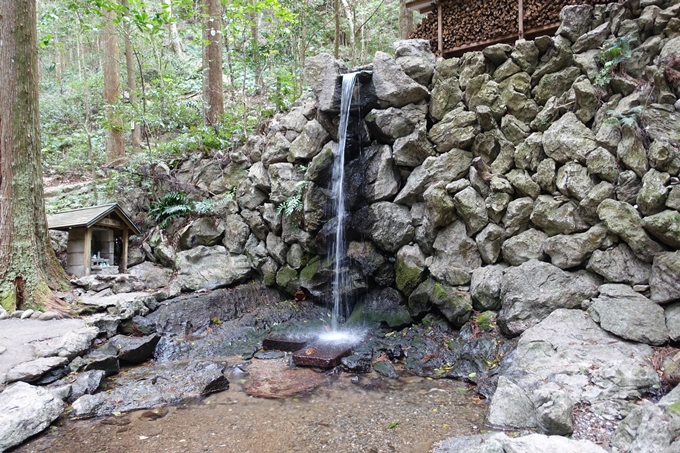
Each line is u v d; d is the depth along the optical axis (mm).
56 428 3551
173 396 4121
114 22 8453
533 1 5848
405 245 6164
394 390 4203
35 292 5836
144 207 8375
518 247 5227
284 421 3594
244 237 7543
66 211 7504
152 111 10883
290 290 6988
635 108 4520
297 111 7590
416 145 5961
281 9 8867
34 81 6195
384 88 6160
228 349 5523
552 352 4086
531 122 5430
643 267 4430
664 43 4785
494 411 3455
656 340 3891
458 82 6016
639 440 2691
